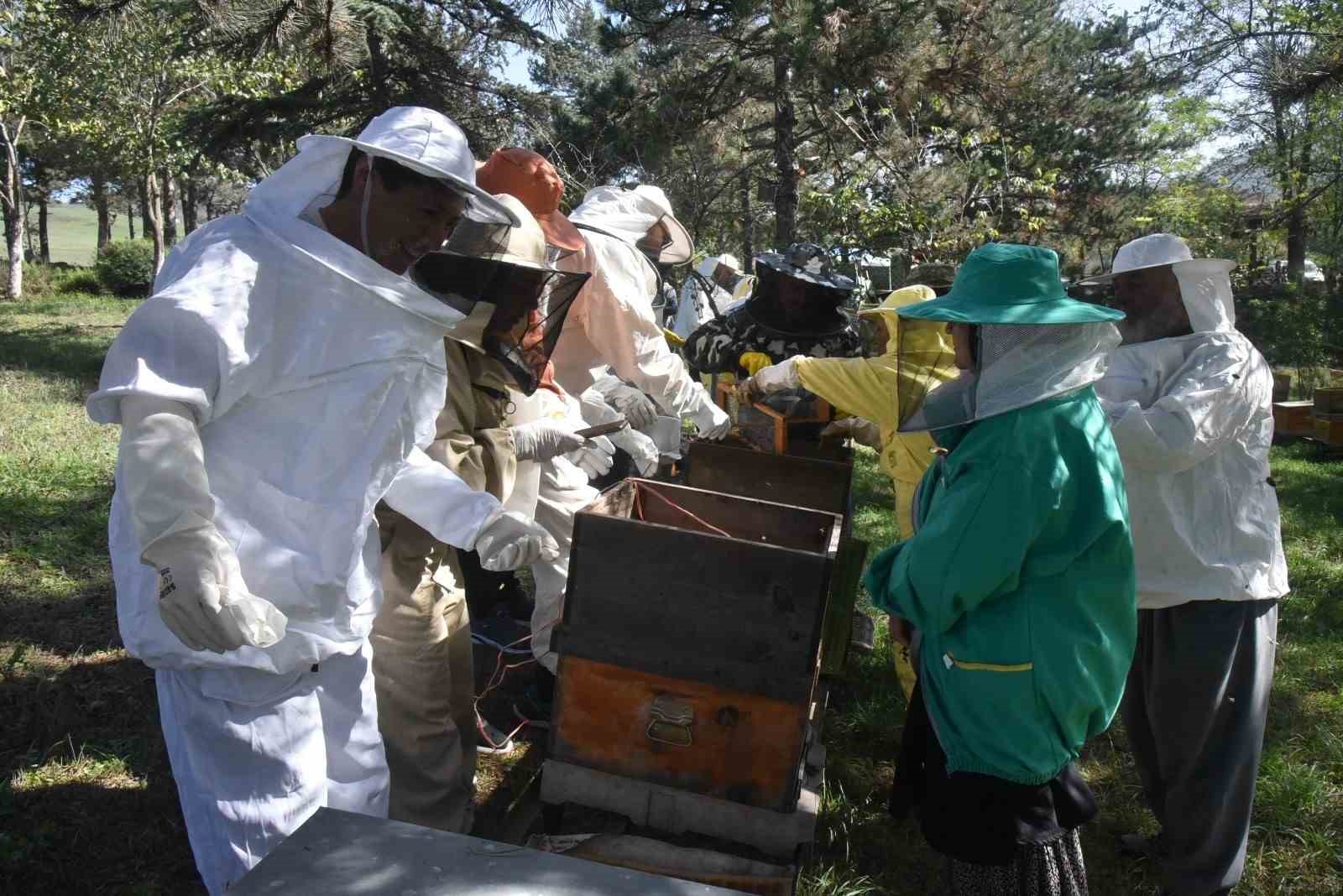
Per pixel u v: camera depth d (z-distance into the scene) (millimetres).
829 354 4250
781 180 15344
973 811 2330
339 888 1423
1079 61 20078
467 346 2826
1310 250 19094
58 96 18875
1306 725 4375
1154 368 2936
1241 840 2896
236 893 1406
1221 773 2871
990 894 2355
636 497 3418
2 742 3412
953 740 2334
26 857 2789
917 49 13398
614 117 16656
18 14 18047
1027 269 2289
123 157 20344
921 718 2586
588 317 4004
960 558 2217
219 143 17734
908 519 3660
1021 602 2268
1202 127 26203
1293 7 18859
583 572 2742
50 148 32219
